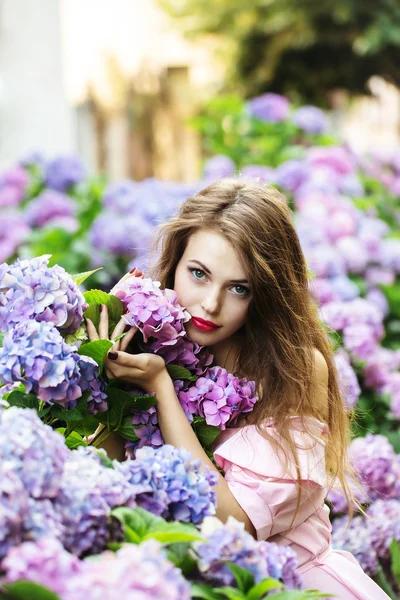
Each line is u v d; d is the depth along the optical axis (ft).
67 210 17.38
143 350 6.58
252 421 6.78
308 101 32.63
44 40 27.17
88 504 4.64
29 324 5.60
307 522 6.89
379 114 42.27
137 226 15.17
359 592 6.84
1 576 4.12
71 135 27.58
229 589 4.58
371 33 30.22
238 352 7.14
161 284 7.07
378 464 9.64
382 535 9.07
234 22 31.81
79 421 6.28
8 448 4.42
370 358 11.69
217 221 6.77
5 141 27.20
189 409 6.54
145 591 3.78
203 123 20.11
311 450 6.75
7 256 16.83
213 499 5.31
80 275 6.64
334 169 18.10
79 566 4.09
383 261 15.84
